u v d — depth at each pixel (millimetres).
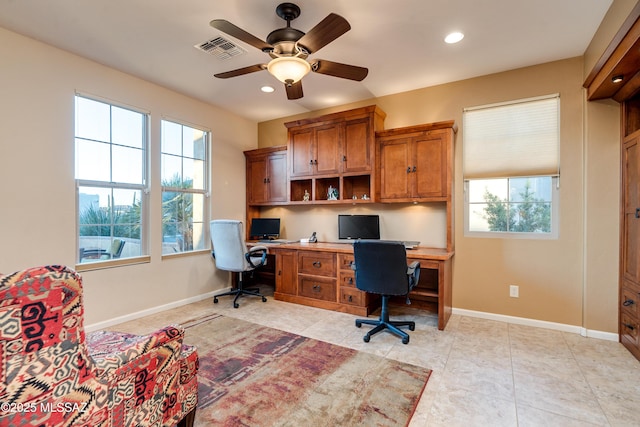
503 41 2592
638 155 2352
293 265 3852
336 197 4012
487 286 3260
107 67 3035
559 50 2750
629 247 2496
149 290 3408
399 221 3791
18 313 857
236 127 4586
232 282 4473
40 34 2467
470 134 3334
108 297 3043
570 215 2902
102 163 3049
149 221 3428
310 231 4504
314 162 3979
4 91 2389
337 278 3520
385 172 3551
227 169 4434
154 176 3469
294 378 2094
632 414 1717
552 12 2195
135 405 1219
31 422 893
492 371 2184
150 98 3424
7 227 2408
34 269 897
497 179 3230
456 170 3396
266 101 4035
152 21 2303
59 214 2695
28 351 882
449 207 3215
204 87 3576
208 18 2266
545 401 1839
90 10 2164
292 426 1627
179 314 3430
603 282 2729
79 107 2875
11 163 2426
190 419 1555
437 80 3375
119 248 3201
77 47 2672
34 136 2547
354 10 2164
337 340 2729
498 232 3221
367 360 2352
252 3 2092
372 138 3553
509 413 1732
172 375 1404
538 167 3021
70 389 982
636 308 2357
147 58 2877
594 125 2744
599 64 2283
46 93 2617
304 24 2338
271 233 4578
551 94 2953
